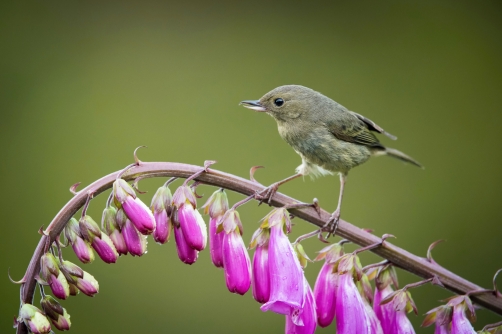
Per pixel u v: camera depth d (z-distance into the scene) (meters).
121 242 4.15
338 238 11.75
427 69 15.30
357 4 15.77
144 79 14.66
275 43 15.45
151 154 13.52
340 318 4.36
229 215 4.30
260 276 4.33
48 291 10.92
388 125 14.70
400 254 4.62
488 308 4.56
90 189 4.07
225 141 13.70
